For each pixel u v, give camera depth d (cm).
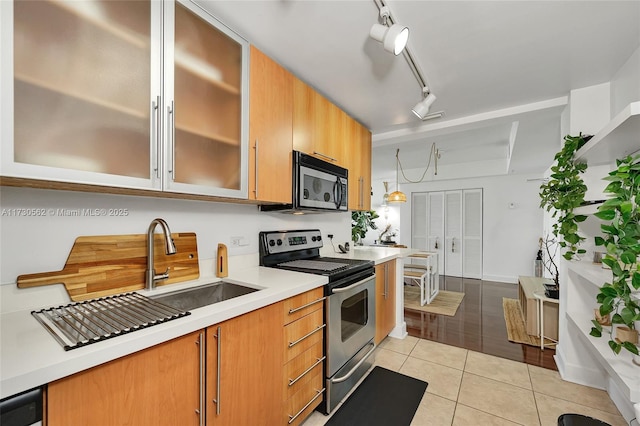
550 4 134
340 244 312
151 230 138
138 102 108
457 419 170
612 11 138
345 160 256
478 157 542
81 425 73
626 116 107
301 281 159
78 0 93
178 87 122
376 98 241
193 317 100
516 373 222
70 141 91
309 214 266
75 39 92
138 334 85
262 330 129
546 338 286
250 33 158
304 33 158
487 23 148
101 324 94
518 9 138
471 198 626
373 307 234
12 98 78
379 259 249
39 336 84
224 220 184
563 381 210
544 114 256
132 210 138
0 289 101
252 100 157
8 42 77
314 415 174
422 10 138
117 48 102
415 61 183
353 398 190
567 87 218
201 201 170
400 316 293
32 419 65
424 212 679
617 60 180
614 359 134
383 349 265
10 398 62
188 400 99
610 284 118
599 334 145
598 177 205
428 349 265
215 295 162
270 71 169
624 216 103
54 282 112
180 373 97
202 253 170
